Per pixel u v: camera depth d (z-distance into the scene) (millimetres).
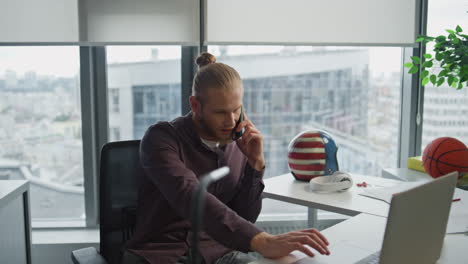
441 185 1074
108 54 2639
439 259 1177
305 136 2027
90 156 2668
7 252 1805
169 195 1335
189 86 2717
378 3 2666
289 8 2586
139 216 1497
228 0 2537
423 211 1021
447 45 2303
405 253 1001
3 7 2379
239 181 1614
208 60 1545
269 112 2818
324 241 1146
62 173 2699
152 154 1418
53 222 2742
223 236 1214
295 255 1188
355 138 2943
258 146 1562
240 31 2559
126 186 1607
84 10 2414
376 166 3000
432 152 2059
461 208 1605
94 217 2730
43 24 2408
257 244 1171
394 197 924
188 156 1492
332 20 2631
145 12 2465
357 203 1693
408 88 2891
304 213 2973
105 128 2686
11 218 1840
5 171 2654
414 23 2719
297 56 2779
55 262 2551
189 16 2502
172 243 1459
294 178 2121
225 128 1406
